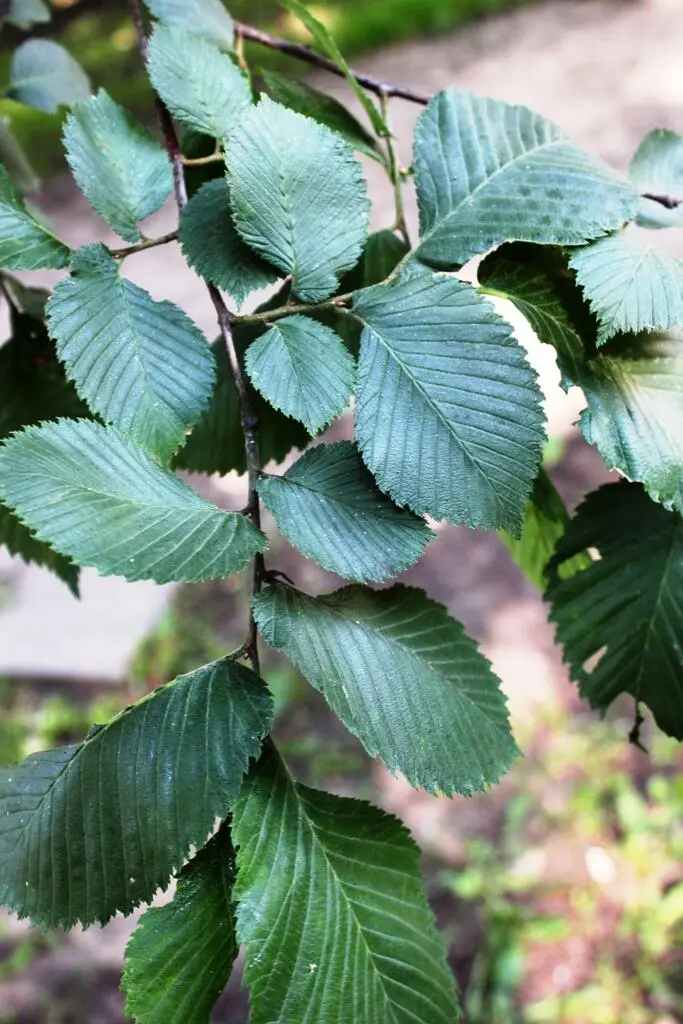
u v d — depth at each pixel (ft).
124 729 1.94
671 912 4.88
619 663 2.21
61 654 6.59
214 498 6.81
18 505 1.88
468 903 5.18
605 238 2.11
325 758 5.91
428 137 2.20
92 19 10.47
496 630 6.56
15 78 2.71
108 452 1.97
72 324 2.10
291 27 10.55
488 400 2.01
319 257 2.10
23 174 2.76
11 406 2.50
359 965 1.94
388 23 12.31
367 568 1.96
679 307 2.04
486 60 11.73
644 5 12.49
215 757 1.93
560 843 5.34
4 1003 4.94
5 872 1.92
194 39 2.23
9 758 6.08
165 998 1.94
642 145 2.26
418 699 1.99
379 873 1.99
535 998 4.73
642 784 5.53
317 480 2.01
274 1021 1.90
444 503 1.98
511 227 2.12
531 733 5.88
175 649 6.64
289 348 2.06
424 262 2.15
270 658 6.51
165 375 2.10
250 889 1.92
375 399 2.02
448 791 1.98
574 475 7.09
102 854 1.91
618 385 2.09
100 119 2.21
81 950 5.19
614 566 2.21
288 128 2.09
